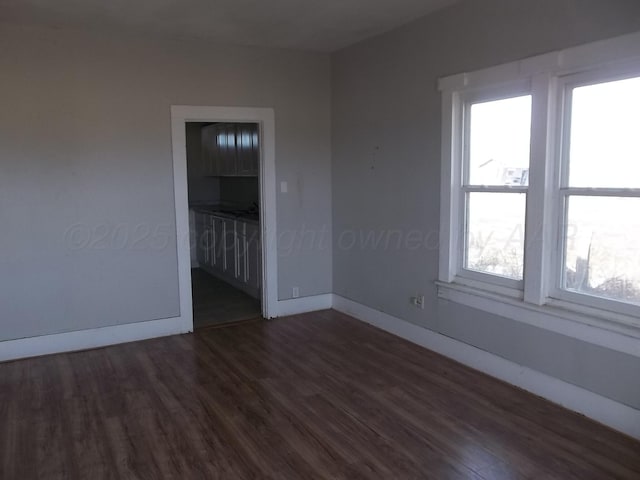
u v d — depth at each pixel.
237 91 4.89
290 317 5.34
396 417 3.18
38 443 2.95
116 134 4.45
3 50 4.03
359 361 4.10
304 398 3.46
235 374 3.89
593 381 3.07
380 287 4.86
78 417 3.25
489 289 3.71
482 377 3.74
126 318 4.65
